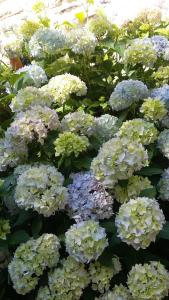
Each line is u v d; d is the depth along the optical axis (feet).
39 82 4.22
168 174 3.17
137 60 4.17
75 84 3.88
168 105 3.67
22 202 2.93
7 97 4.15
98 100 4.46
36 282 2.82
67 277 2.77
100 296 2.84
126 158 2.84
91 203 2.95
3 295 3.13
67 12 6.93
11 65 4.97
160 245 3.19
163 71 4.19
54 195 2.92
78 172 3.30
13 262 2.84
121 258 2.97
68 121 3.44
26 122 3.29
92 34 4.38
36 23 4.96
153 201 2.77
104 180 2.93
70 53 4.49
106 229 2.91
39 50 4.54
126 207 2.72
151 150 3.28
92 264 2.84
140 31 4.97
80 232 2.72
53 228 3.19
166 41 4.48
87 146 3.30
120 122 3.70
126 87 3.75
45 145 3.39
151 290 2.66
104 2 6.89
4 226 2.92
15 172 3.27
